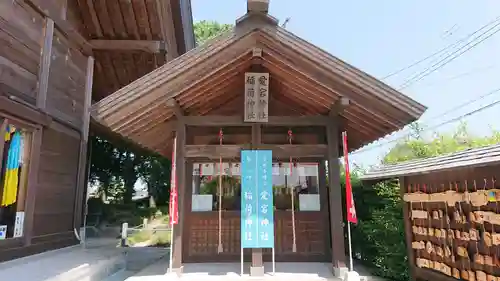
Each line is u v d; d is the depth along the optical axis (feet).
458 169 13.98
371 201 24.25
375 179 20.85
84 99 27.09
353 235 25.58
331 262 19.11
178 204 16.75
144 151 56.39
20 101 18.60
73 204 24.97
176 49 33.19
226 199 20.36
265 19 15.28
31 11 20.20
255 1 14.90
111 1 26.91
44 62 21.09
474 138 34.19
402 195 19.20
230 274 16.34
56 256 20.16
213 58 15.44
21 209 19.22
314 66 15.29
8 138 18.28
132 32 29.40
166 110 16.84
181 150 17.17
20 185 19.26
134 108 15.42
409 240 18.61
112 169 67.56
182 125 17.47
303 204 20.13
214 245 19.58
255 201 16.39
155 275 16.97
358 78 15.20
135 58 31.91
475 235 13.69
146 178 69.82
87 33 29.17
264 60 16.60
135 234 47.39
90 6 27.25
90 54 27.94
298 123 17.65
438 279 16.21
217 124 17.52
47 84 21.34
